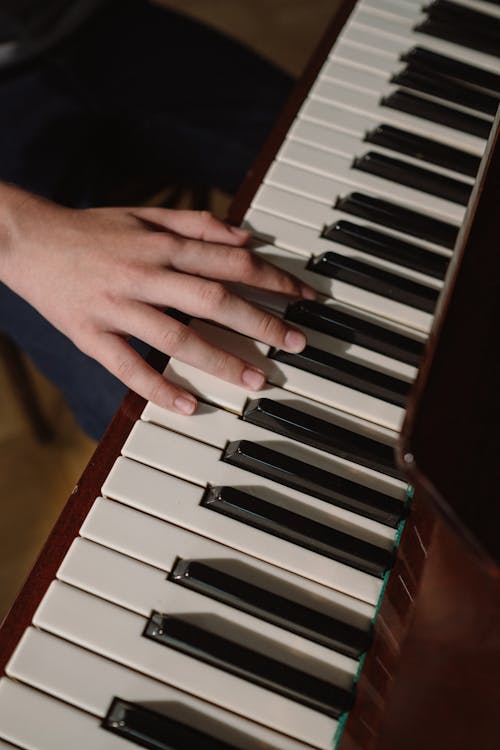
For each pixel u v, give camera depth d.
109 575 0.56
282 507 0.59
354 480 0.60
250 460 0.59
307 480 0.59
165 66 0.91
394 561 0.58
